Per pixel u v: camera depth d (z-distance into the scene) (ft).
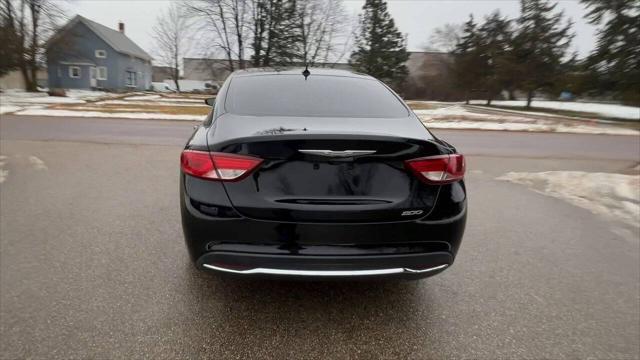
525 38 127.54
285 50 136.26
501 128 45.98
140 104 68.80
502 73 129.80
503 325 8.02
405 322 8.02
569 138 39.45
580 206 15.83
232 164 6.90
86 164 20.76
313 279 7.11
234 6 131.03
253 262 6.95
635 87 80.84
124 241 11.23
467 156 27.32
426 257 7.25
